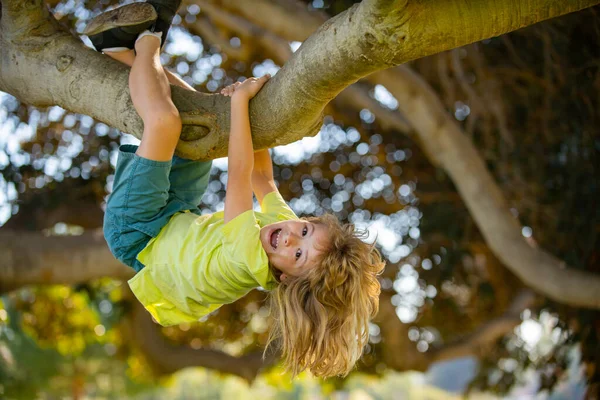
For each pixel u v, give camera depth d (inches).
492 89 357.1
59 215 379.2
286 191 438.6
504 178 380.8
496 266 436.5
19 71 152.2
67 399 1051.3
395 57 121.3
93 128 382.6
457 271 433.1
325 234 146.6
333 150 432.5
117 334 562.6
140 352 495.8
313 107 135.0
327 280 143.4
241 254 141.1
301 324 144.0
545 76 332.5
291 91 133.0
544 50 322.7
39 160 380.2
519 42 346.0
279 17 290.4
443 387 2030.0
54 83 148.9
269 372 526.0
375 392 1662.2
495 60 357.7
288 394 1291.8
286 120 137.8
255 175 166.1
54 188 383.6
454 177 311.6
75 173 384.5
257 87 139.0
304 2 335.3
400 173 428.8
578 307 342.0
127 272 332.5
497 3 117.6
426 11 116.5
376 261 156.3
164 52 390.0
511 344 492.4
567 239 344.5
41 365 922.1
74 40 151.8
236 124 137.9
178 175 154.3
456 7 116.9
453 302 458.6
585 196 327.9
